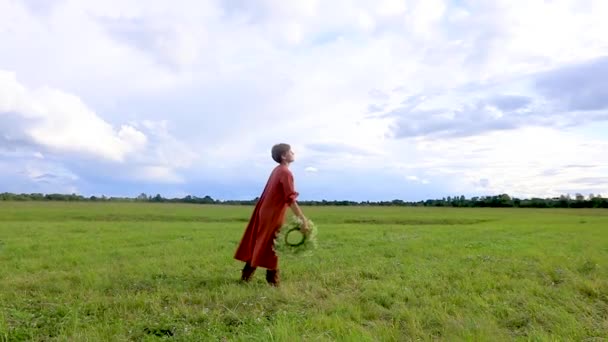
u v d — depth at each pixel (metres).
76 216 38.75
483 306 6.29
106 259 10.79
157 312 5.96
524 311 6.13
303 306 6.42
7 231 19.64
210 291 7.26
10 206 61.56
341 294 7.00
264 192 8.15
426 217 49.19
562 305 6.47
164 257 11.14
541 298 6.80
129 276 8.38
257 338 4.73
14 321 5.39
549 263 10.09
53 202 88.00
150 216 41.12
